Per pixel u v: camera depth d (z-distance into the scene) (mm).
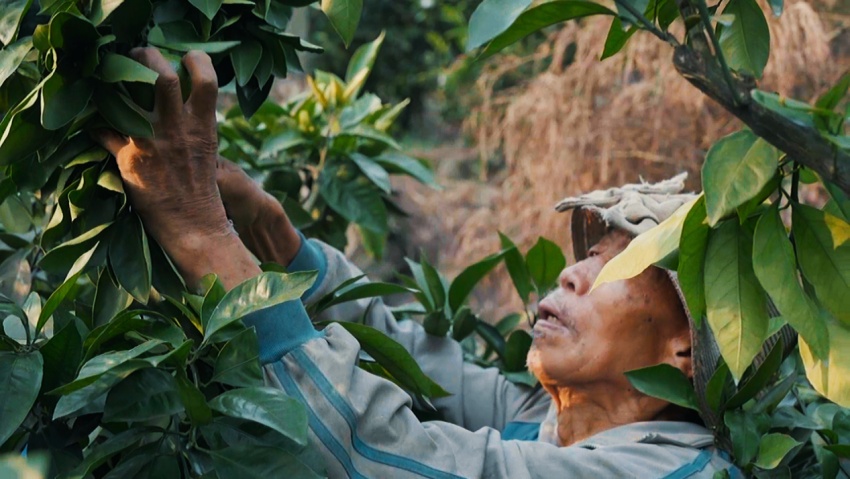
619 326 1523
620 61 3402
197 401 1079
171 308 1210
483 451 1351
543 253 1771
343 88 1979
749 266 1053
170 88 1114
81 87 1060
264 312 1222
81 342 1106
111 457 1179
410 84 5684
